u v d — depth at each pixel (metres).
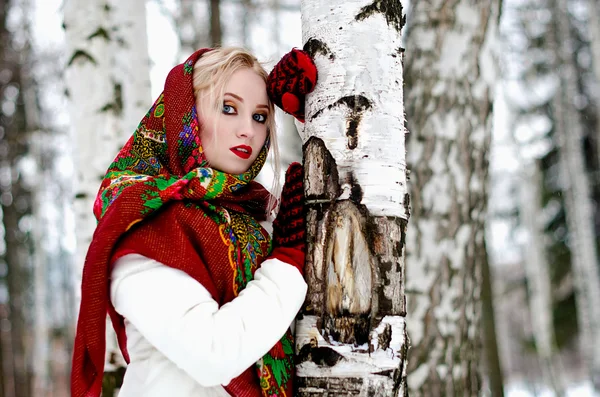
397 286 1.34
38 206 11.05
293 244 1.42
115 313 1.50
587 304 10.17
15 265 11.03
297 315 1.39
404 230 1.39
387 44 1.41
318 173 1.38
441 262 2.91
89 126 3.16
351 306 1.31
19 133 11.08
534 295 11.30
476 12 3.01
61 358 17.98
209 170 1.46
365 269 1.32
